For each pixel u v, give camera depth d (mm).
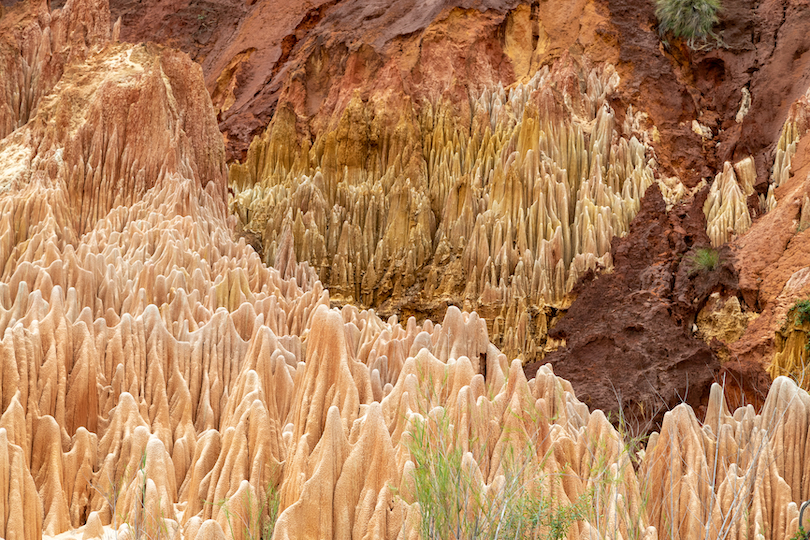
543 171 27094
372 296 27203
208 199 26875
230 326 15609
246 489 10188
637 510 10094
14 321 15094
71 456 12117
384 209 28516
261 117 35531
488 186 27688
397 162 29688
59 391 12898
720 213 25656
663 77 30750
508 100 31531
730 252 23578
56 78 34469
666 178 28500
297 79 35031
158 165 25625
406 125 30203
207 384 14688
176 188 24344
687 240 24875
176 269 18953
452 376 11648
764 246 23125
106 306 17641
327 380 11594
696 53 31594
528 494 8938
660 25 32125
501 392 11062
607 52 31594
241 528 9820
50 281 16828
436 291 26344
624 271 24250
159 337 14773
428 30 33000
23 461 10352
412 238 27406
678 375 20422
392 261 27281
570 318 23828
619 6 32406
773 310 21375
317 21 39688
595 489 9570
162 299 18234
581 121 29688
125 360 14266
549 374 11617
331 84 34562
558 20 32906
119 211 23781
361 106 30828
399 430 10781
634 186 27422
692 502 10281
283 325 18062
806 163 25297
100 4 36500
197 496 11172
